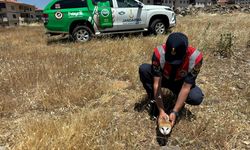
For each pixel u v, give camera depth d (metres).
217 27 10.66
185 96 3.10
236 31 8.88
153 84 3.30
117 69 5.41
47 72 5.25
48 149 2.77
